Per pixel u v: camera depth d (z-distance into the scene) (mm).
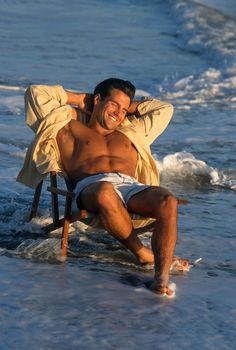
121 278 11297
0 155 17875
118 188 12055
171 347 9148
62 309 10047
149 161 13078
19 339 9133
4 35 35750
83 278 11188
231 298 10797
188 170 17297
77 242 12727
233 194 16125
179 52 34844
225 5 48000
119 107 12758
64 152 12734
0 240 12680
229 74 29531
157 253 11039
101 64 30938
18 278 11047
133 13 44719
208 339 9414
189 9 43938
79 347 9000
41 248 12102
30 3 45531
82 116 13125
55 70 29078
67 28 38750
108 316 9906
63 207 14359
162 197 11406
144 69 30656
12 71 28406
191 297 10734
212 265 12148
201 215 14594
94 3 47312
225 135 20922
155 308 10258
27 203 14484
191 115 23344
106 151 12773
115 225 11555
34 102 12812
